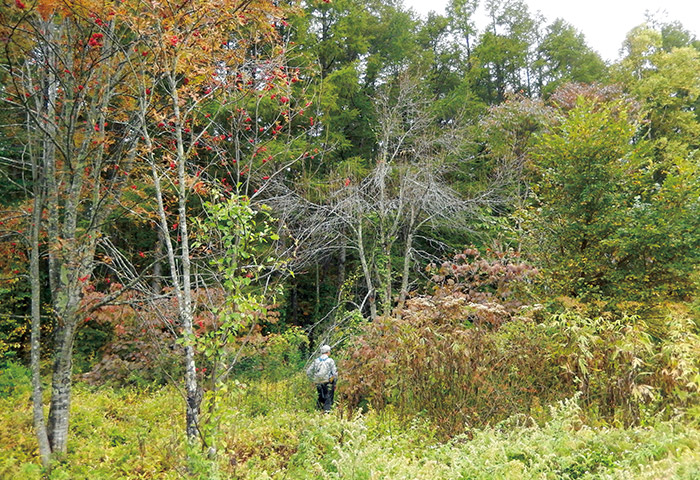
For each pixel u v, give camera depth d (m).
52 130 5.51
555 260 11.16
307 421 6.68
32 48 5.48
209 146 6.34
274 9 5.36
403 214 13.88
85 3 4.66
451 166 14.38
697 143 19.62
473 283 10.58
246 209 5.22
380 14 18.36
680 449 4.78
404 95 14.08
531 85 22.44
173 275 4.96
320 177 14.07
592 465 4.81
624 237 9.56
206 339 4.80
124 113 6.39
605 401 6.55
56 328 5.52
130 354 8.97
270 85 5.86
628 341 6.71
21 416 6.16
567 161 10.62
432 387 7.29
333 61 15.85
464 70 20.88
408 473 4.70
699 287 9.54
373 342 8.47
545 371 7.27
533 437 5.35
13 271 6.51
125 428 6.36
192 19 5.08
